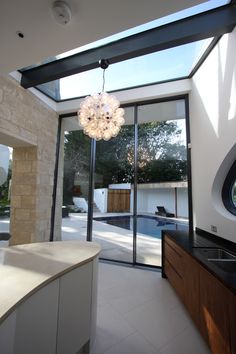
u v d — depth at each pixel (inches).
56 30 81.9
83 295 65.1
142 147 167.6
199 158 136.3
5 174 184.9
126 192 169.0
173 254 113.5
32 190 161.2
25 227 160.4
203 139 129.8
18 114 143.3
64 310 56.6
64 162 192.2
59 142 193.0
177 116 160.4
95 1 68.8
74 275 60.9
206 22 98.0
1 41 89.0
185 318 89.4
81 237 179.8
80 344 63.0
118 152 174.4
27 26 80.5
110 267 152.3
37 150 163.0
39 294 47.8
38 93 164.6
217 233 111.6
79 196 184.5
